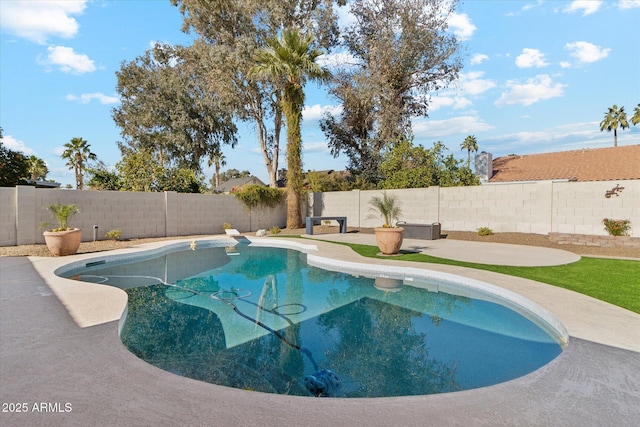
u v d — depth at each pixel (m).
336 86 22.44
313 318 5.31
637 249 10.14
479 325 4.86
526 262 8.46
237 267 9.62
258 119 23.38
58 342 3.59
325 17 21.66
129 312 5.63
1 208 10.97
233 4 21.36
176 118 28.25
